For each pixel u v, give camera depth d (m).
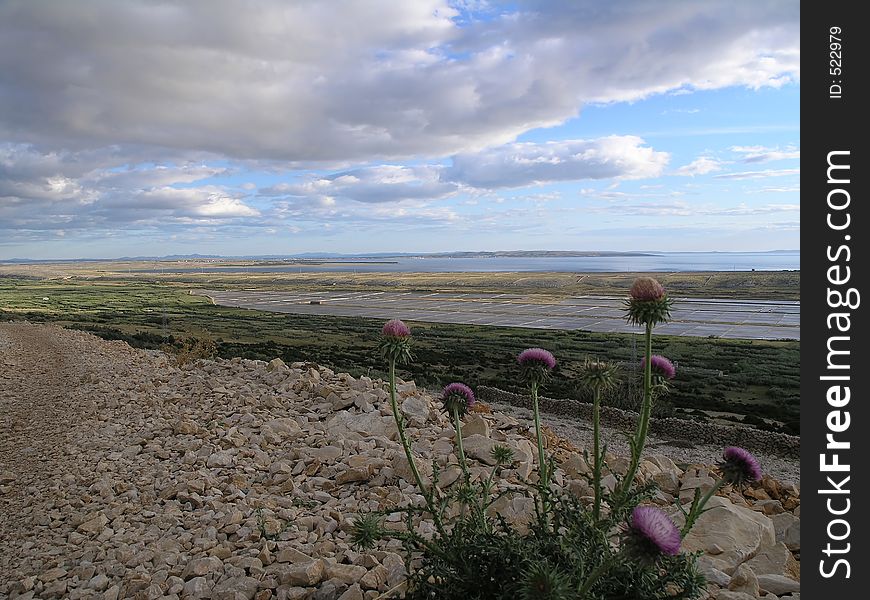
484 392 25.89
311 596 4.32
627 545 2.37
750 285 156.12
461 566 3.31
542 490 3.63
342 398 10.23
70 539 5.78
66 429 10.43
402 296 150.12
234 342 54.41
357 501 6.34
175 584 4.53
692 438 18.77
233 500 6.46
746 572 4.40
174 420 10.14
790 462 16.88
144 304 118.19
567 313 95.44
